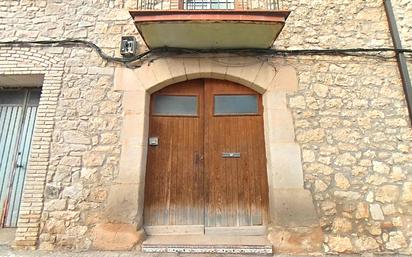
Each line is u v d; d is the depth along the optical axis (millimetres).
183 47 3961
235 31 3623
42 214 3453
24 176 4086
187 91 4113
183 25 3504
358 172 3607
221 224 3719
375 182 3572
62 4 4262
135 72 3961
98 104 3854
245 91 4090
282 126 3766
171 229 3691
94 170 3623
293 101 3863
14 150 4188
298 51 4004
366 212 3469
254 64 3979
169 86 4113
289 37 4105
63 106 3834
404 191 3531
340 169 3623
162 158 3896
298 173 3604
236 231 3674
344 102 3857
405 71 3900
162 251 3312
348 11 4223
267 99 3883
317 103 3855
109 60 4004
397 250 3326
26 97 4398
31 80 4168
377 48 4023
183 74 3943
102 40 4109
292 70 3975
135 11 3402
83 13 4227
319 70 3982
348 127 3766
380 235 3387
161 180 3832
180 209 3766
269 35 3705
